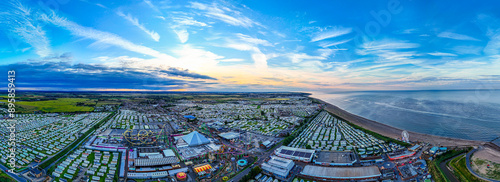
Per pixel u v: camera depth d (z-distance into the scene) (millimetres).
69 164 116938
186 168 114000
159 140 165250
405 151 139250
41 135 171500
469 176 107125
